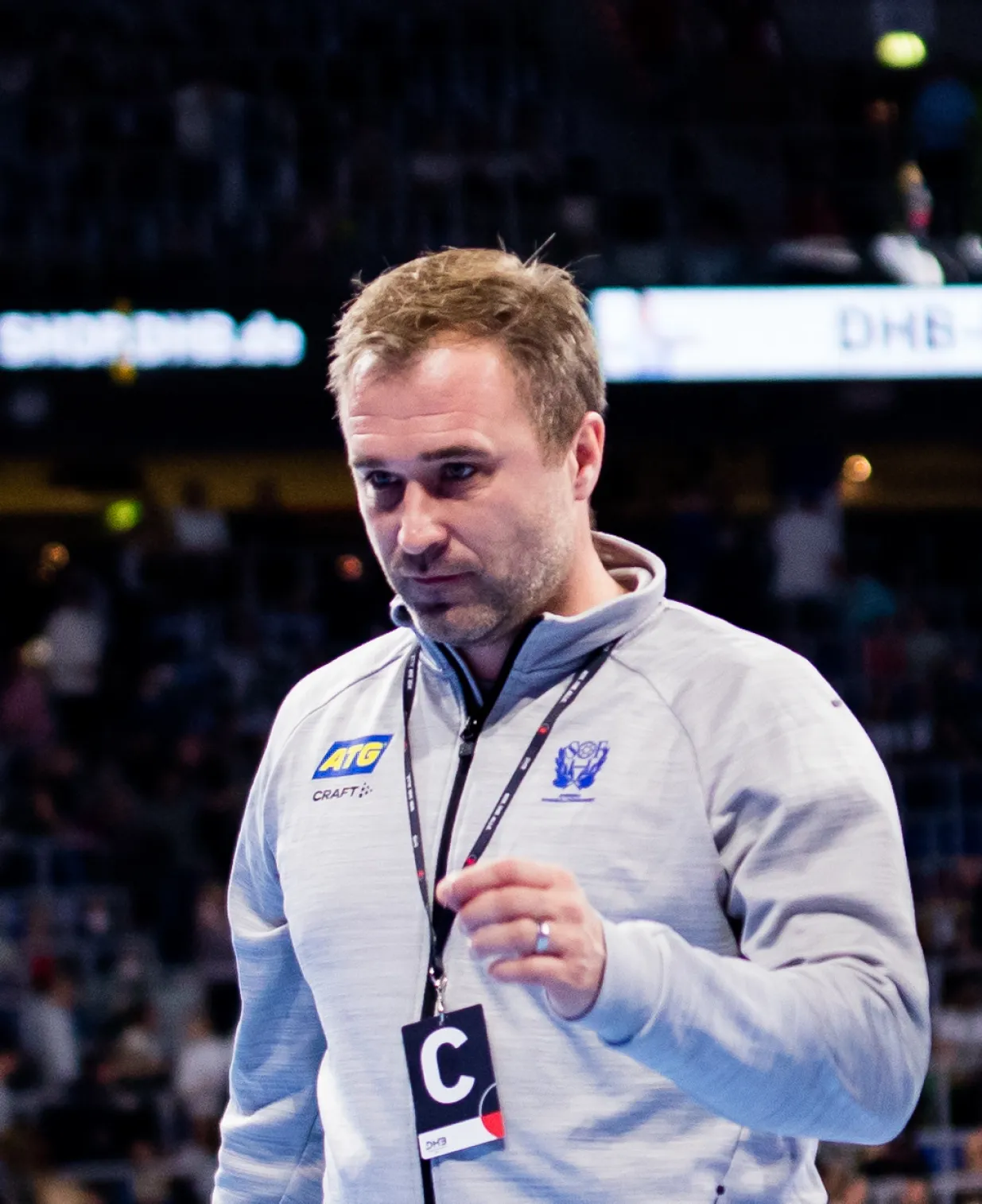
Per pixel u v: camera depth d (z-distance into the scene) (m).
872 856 3.26
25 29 25.98
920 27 27.14
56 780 20.16
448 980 3.46
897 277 23.14
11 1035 15.91
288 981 4.03
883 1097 3.09
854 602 23.09
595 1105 3.31
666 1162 3.31
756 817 3.35
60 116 24.62
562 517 3.51
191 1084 15.26
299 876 3.74
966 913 17.55
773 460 25.97
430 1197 3.39
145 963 17.48
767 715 3.43
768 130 26.02
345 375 3.50
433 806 3.63
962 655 24.25
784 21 27.20
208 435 22.89
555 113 26.17
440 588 3.42
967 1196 13.07
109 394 22.64
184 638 23.20
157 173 24.16
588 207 24.30
